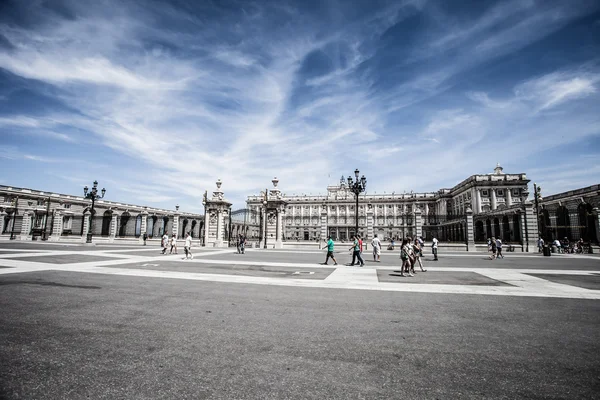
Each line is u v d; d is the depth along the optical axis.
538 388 3.16
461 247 28.98
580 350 4.22
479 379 3.35
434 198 89.69
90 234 34.53
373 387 3.15
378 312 6.08
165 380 3.23
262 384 3.17
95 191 35.66
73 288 8.12
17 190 51.56
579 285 9.35
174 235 22.09
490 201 67.50
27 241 34.94
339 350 4.14
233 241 35.09
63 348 4.09
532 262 17.39
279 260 17.12
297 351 4.08
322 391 3.05
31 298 6.91
